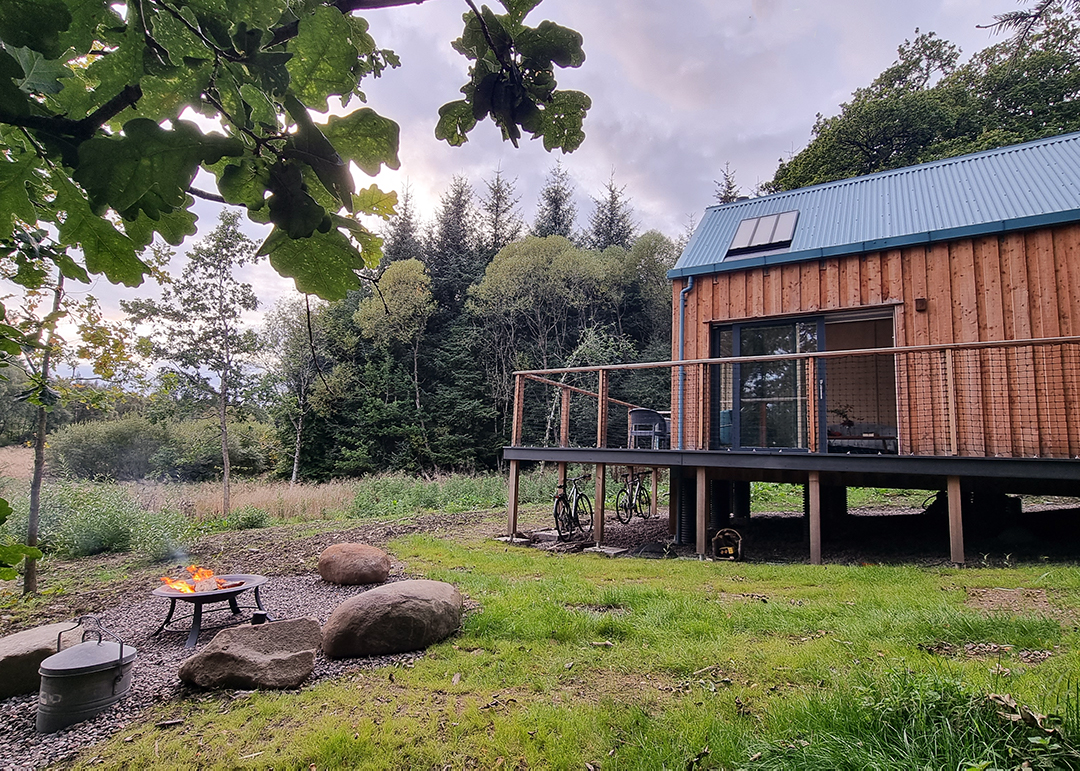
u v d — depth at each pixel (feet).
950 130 65.98
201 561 26.21
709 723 9.20
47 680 10.57
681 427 29.17
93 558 28.40
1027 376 22.63
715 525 29.91
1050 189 24.53
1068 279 22.40
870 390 36.86
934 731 7.37
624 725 9.55
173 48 1.80
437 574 21.08
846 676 10.39
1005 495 29.81
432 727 9.85
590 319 85.35
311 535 32.60
